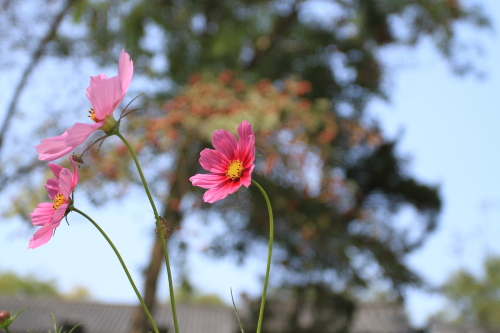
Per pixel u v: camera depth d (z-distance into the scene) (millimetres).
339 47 11953
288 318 12719
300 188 9477
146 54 10336
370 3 11602
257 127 8008
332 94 11836
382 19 11766
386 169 13047
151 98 9148
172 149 8281
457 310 33312
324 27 11898
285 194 9430
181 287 9820
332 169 10211
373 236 12008
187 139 8133
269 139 8398
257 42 12062
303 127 8562
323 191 9852
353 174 13047
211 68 10539
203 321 22703
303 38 11781
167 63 10719
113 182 8461
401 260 12430
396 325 23656
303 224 10000
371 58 11906
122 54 1061
